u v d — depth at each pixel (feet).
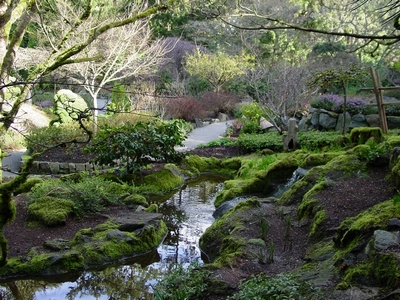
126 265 18.66
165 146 31.42
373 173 19.67
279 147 38.50
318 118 41.06
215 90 68.23
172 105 58.18
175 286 14.03
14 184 11.80
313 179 20.58
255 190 25.68
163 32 67.77
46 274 17.10
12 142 40.34
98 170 33.60
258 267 14.94
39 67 13.78
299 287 12.50
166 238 21.59
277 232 17.81
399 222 13.39
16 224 20.44
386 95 42.01
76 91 65.00
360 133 27.04
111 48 39.29
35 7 15.08
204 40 71.15
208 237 19.60
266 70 45.52
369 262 12.50
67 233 20.01
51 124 44.78
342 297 11.51
